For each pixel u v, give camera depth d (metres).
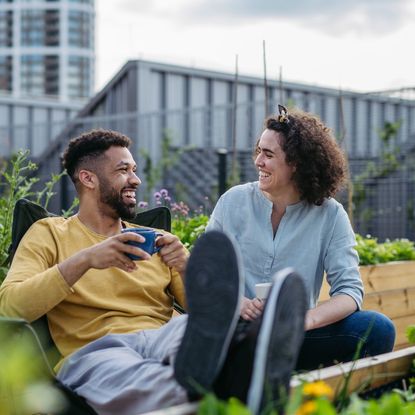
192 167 9.67
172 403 2.04
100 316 2.62
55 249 2.70
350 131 9.05
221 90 10.09
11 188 3.49
